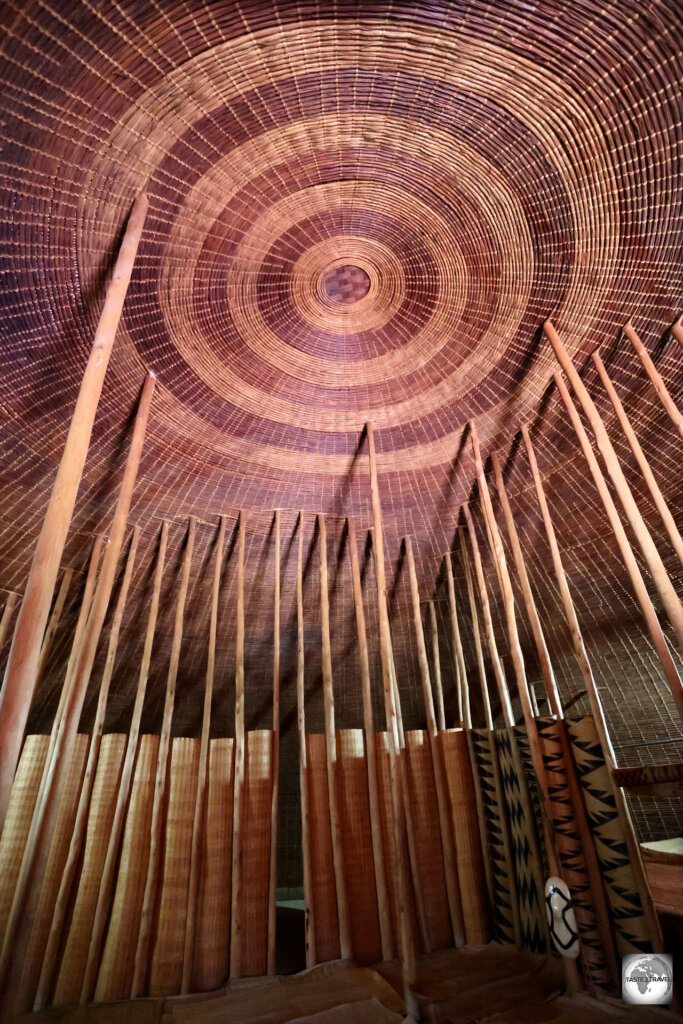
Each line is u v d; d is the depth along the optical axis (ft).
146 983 9.66
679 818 14.87
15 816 10.18
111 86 8.51
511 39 8.85
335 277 13.29
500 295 12.83
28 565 13.64
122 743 11.45
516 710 18.16
